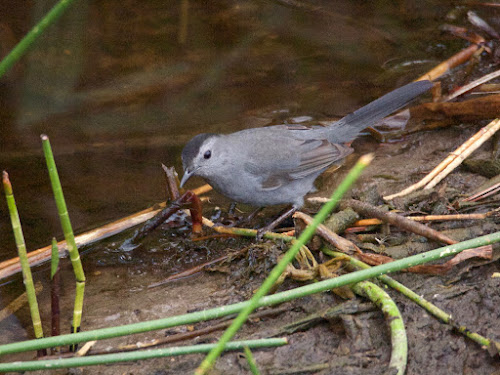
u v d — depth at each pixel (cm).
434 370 617
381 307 670
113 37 1446
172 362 672
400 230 856
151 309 801
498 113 1075
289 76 1327
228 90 1295
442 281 746
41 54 1381
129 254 930
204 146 914
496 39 1366
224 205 1052
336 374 621
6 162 1112
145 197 1041
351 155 1124
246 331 714
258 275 830
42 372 679
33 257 908
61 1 514
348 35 1445
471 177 991
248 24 1495
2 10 1458
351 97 1253
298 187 978
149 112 1238
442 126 1142
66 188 1060
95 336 567
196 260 910
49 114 1232
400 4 1519
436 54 1357
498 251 766
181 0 1548
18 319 804
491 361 620
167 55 1397
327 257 809
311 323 701
